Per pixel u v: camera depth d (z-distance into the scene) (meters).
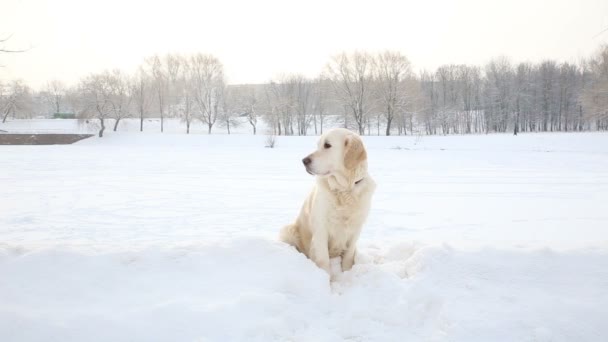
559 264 3.10
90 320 2.45
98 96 54.56
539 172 19.75
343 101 57.53
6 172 19.78
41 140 50.97
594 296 2.78
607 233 7.80
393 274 3.34
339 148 3.76
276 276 3.09
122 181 16.67
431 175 18.62
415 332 2.71
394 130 67.25
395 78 56.62
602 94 48.06
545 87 68.12
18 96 60.19
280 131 63.06
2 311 2.43
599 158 27.95
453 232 8.18
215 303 2.71
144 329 2.43
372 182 3.92
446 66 77.88
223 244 3.47
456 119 66.25
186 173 19.56
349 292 3.24
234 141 49.72
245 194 13.47
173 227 8.92
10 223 9.36
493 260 3.18
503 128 68.94
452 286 3.00
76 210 10.84
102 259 3.13
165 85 66.75
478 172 19.84
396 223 9.16
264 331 2.55
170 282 2.98
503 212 10.30
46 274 2.91
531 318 2.59
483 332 2.52
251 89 69.25
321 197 3.76
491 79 71.06
